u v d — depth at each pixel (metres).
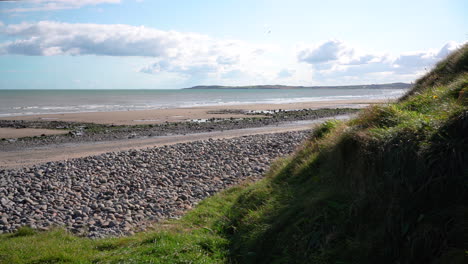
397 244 3.54
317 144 7.76
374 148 4.70
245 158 13.88
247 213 6.28
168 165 13.02
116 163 13.62
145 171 12.34
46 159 16.31
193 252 5.07
